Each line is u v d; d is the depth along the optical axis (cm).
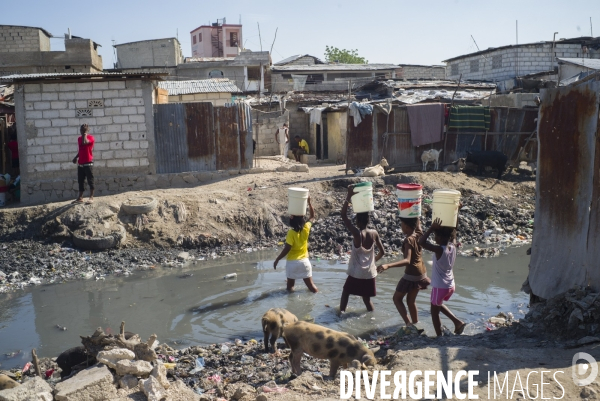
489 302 908
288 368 622
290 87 3828
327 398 482
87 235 1314
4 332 836
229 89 2580
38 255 1247
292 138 2897
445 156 1906
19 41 3216
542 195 744
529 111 1914
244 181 1669
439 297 710
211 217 1423
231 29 6222
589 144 648
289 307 884
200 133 1714
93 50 3197
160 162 1678
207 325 827
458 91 2948
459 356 549
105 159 1620
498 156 1788
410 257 747
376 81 3098
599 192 632
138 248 1320
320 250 1315
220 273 1136
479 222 1484
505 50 3369
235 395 525
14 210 1397
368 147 1847
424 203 1523
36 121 1572
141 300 971
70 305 959
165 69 3694
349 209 1508
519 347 605
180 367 654
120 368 531
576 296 644
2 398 463
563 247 701
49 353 750
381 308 870
